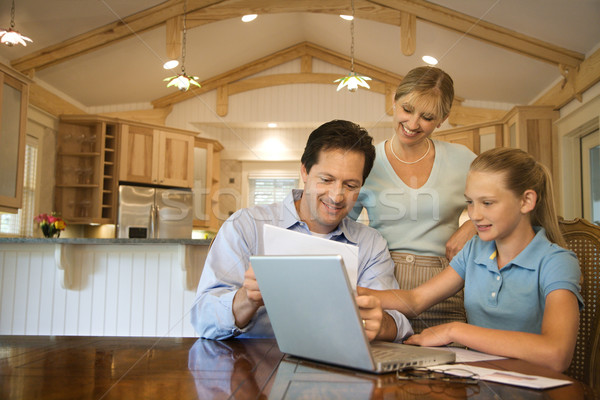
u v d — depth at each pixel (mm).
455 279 1217
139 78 5562
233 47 5734
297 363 807
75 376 706
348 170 1231
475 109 5453
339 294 696
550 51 4016
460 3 4027
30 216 4879
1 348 974
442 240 1493
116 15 4449
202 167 5887
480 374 702
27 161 4875
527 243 1102
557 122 4434
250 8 4684
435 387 630
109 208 5406
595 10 3389
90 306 2588
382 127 5344
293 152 5637
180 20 4672
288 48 6352
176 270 2598
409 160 1498
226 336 1140
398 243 1488
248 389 624
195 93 6312
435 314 1435
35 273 2613
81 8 4203
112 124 5453
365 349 701
